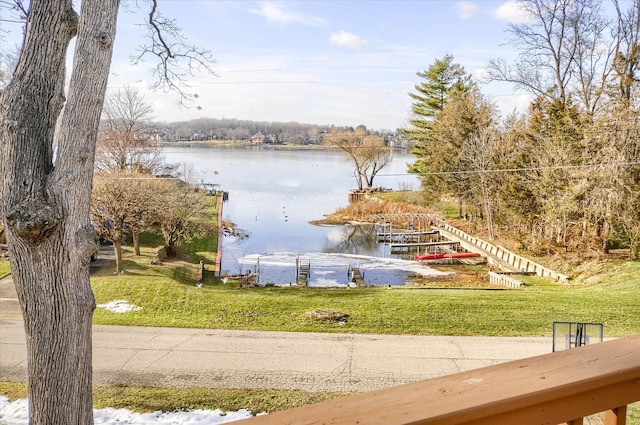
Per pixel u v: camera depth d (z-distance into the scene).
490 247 26.06
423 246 29.27
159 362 11.55
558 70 24.92
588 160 20.23
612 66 21.72
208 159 64.12
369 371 11.05
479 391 0.99
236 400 9.67
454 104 31.72
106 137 27.73
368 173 57.25
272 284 19.84
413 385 1.03
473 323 13.98
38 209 4.34
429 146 34.47
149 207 19.28
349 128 56.53
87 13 4.61
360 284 20.67
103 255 21.56
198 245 25.88
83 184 4.65
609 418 1.13
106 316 14.65
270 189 51.16
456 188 30.67
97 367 11.21
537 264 21.36
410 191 42.28
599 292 16.67
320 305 15.77
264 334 13.42
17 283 4.66
